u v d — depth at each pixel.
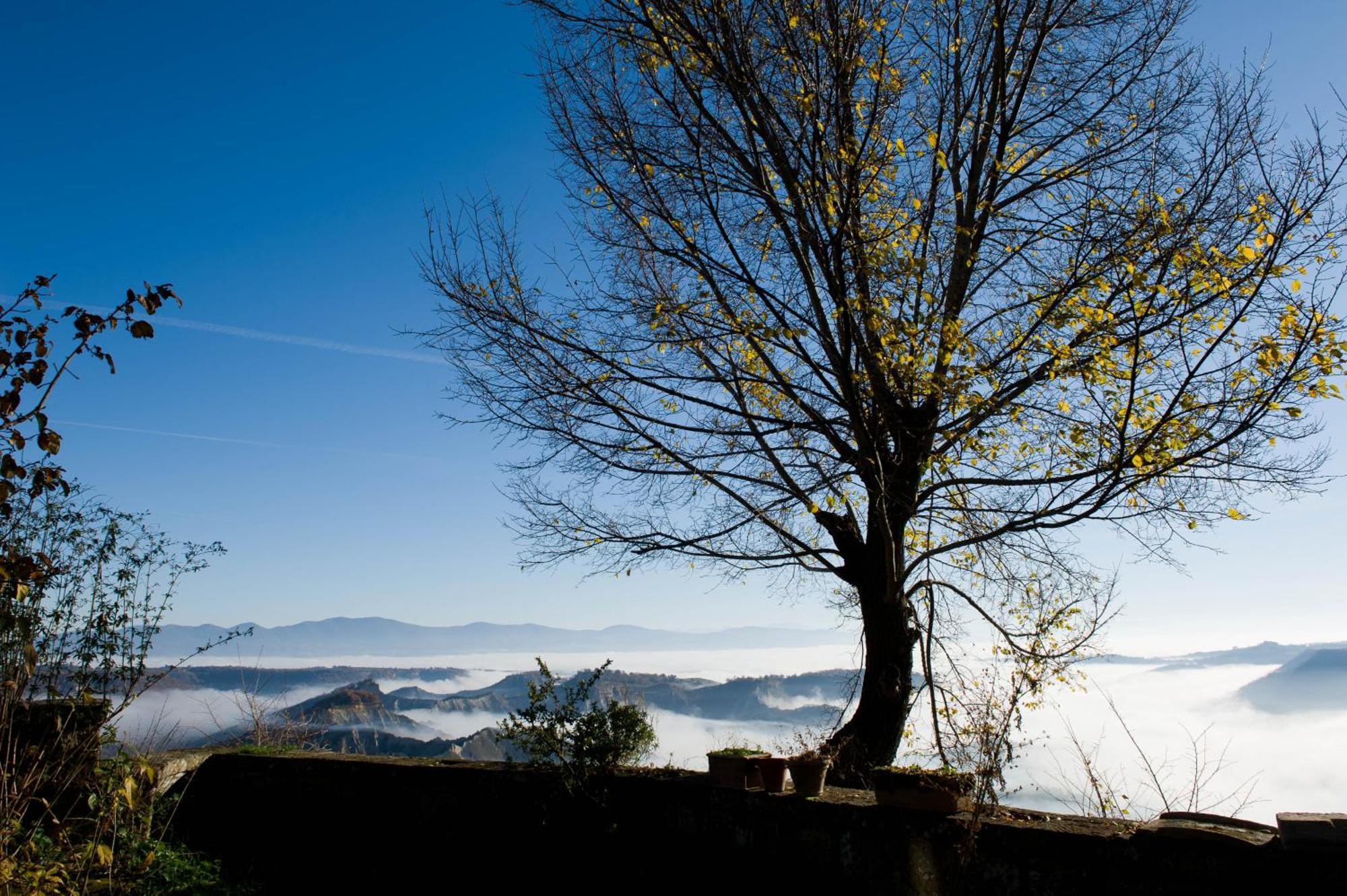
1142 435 6.29
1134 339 6.19
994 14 7.71
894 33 7.40
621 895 5.62
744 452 7.78
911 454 7.39
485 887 6.04
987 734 4.84
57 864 4.39
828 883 4.96
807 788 5.24
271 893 6.12
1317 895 3.68
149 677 5.61
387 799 6.57
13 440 4.07
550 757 6.10
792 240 7.20
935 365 7.11
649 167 7.60
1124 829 4.34
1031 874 4.36
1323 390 5.56
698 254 7.66
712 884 5.36
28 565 4.28
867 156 7.11
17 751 5.05
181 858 5.81
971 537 7.42
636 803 5.77
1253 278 6.03
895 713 7.56
